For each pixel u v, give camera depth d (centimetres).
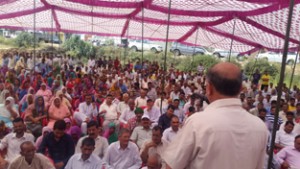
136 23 1498
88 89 991
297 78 1802
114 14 1280
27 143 360
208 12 924
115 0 868
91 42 2703
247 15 837
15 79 934
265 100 957
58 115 669
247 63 2077
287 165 483
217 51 2395
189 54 2483
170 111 639
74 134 559
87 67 1612
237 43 1589
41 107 665
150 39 1842
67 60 1744
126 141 445
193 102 766
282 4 636
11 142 458
